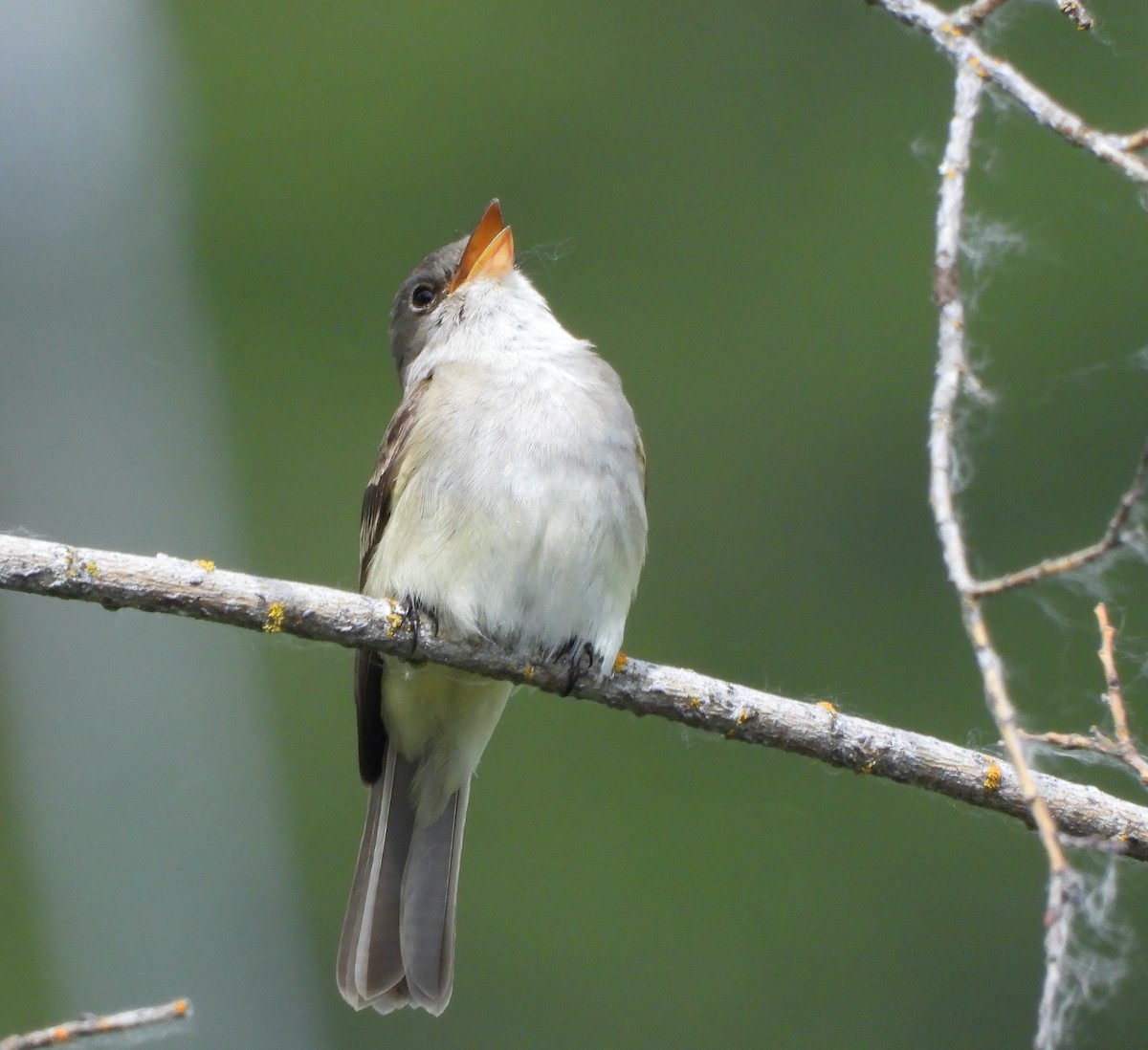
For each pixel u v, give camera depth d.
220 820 11.74
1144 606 12.32
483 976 11.55
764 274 14.02
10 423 13.27
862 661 12.73
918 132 14.23
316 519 13.28
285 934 11.59
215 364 13.77
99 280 13.81
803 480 13.38
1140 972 10.61
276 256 14.12
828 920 11.69
